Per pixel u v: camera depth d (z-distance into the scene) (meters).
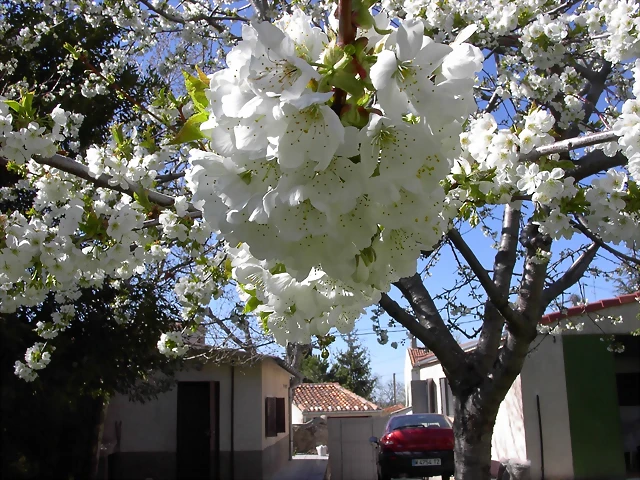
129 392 11.45
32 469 10.20
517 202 4.03
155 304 9.74
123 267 4.06
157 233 4.51
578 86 6.11
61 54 10.03
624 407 14.12
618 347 9.84
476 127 3.37
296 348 15.38
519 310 5.82
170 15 7.15
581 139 3.21
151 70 10.46
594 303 10.82
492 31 5.29
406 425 11.80
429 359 17.72
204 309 6.96
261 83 1.21
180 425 14.12
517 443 10.98
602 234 3.27
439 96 1.25
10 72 8.77
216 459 13.95
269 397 15.79
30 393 8.95
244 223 1.28
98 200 3.91
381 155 1.25
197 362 12.48
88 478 10.88
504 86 6.07
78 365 9.25
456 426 6.04
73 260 3.53
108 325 9.51
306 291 1.63
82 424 11.02
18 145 3.34
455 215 3.44
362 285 1.47
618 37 3.88
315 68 1.30
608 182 3.20
